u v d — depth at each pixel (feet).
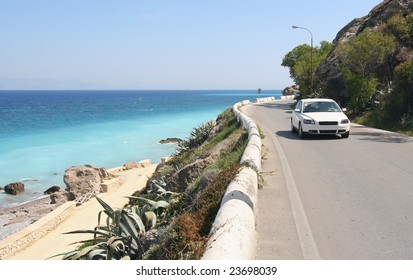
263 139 54.49
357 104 91.09
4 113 304.71
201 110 320.50
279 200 25.20
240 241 14.80
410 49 92.63
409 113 71.31
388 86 84.48
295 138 56.39
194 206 23.98
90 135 167.94
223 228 15.57
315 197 25.89
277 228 20.18
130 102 522.06
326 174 32.71
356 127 72.02
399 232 19.56
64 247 49.57
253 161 28.96
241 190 20.80
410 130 65.05
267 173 33.01
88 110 338.34
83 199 74.18
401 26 94.43
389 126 72.13
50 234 55.36
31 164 112.98
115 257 24.17
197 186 31.32
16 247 48.60
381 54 89.20
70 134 171.63
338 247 17.78
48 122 225.56
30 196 86.74
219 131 83.05
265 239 18.72
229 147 49.44
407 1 105.19
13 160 117.19
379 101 85.10
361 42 90.07
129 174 96.37
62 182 96.63
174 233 19.70
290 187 28.50
